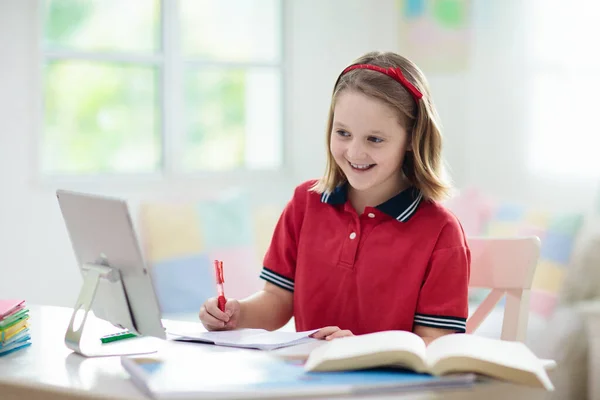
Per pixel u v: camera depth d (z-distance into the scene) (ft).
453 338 4.51
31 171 10.60
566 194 11.69
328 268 6.02
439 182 5.81
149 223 10.64
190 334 5.39
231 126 12.66
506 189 12.21
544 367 4.52
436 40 12.61
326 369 4.28
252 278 10.68
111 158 11.88
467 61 12.40
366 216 5.94
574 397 10.11
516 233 10.54
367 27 13.14
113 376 4.43
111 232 4.81
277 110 12.77
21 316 5.12
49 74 11.30
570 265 10.77
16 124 10.44
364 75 5.59
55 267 10.80
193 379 4.14
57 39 11.29
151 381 4.04
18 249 10.50
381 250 5.83
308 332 5.31
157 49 11.85
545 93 11.87
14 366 4.68
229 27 12.53
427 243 5.72
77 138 11.63
